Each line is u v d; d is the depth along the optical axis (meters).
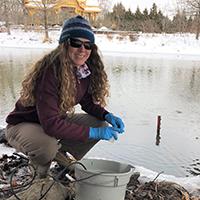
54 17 33.28
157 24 35.53
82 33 1.99
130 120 5.49
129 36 28.47
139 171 2.83
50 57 2.02
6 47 26.12
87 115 2.50
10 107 6.00
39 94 1.95
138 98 7.45
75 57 2.05
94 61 2.35
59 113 2.14
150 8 42.28
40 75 1.96
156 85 9.58
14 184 2.19
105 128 2.03
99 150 4.00
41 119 1.95
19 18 34.06
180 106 6.76
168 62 17.30
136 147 4.14
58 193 1.85
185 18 32.16
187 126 5.23
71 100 2.08
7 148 3.17
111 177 1.58
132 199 2.02
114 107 6.44
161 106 6.69
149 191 2.09
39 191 1.81
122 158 3.76
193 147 4.19
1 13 31.67
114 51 25.30
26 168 2.61
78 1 35.62
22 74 10.72
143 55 22.36
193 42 26.89
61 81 1.99
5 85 8.62
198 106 6.81
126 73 12.28
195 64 16.44
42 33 31.56
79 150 2.42
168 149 4.10
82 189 1.68
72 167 2.39
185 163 3.68
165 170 3.46
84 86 2.31
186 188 2.45
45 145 1.99
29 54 19.19
